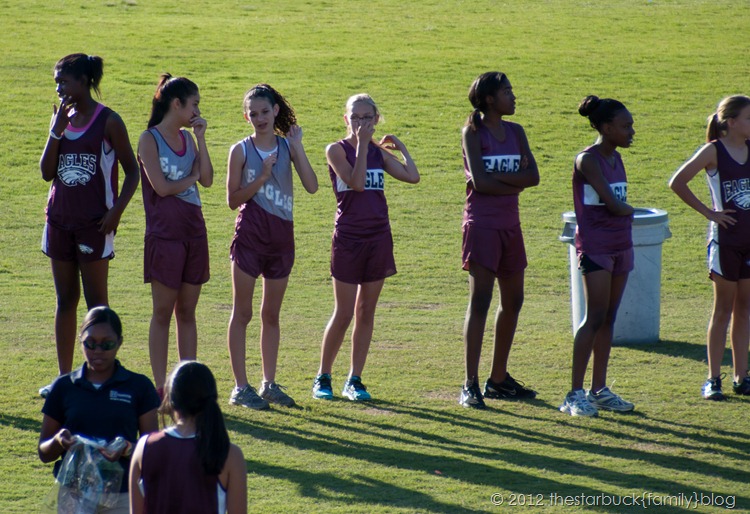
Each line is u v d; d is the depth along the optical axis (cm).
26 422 2683
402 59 10831
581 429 2756
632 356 3591
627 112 2816
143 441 1517
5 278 4819
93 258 2855
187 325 2880
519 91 9631
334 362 3475
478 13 13675
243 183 2898
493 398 3069
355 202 2975
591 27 12744
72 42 10969
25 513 2102
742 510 2197
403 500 2217
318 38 11794
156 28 11931
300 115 8694
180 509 1480
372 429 2723
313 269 5212
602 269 2834
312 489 2269
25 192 6656
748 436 2708
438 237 5981
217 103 8906
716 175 3005
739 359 3106
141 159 2758
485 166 2864
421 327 4031
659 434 2717
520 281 2995
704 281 4988
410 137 8231
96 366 1753
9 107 8556
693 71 10494
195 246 2811
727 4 14212
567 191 7031
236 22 12569
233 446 1512
